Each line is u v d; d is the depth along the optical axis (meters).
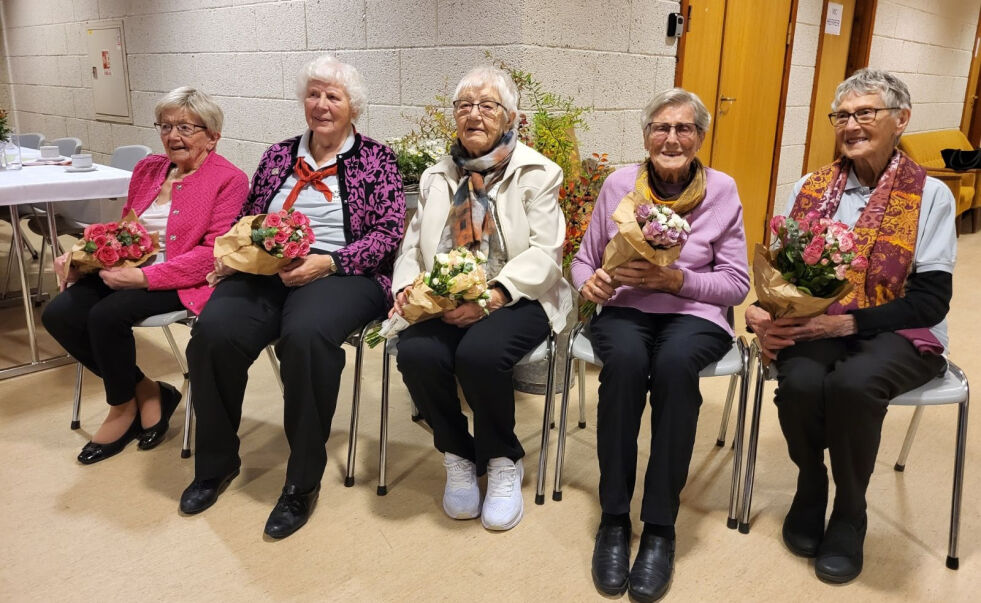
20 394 2.56
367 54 3.43
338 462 2.15
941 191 1.68
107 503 1.92
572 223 2.56
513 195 1.91
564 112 3.01
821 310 1.55
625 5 3.19
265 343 1.92
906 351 1.61
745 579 1.64
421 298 1.73
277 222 1.84
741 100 4.06
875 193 1.71
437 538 1.79
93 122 5.68
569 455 2.21
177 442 2.25
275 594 1.58
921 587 1.62
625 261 1.72
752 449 1.77
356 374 1.95
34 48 6.11
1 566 1.66
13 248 3.66
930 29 5.98
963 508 1.92
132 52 4.98
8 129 3.08
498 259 1.92
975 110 7.51
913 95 6.09
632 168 1.96
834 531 1.68
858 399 1.53
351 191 2.07
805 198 1.82
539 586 1.62
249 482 2.03
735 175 4.21
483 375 1.73
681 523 1.85
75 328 2.07
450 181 1.99
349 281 1.98
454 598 1.58
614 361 1.68
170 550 1.73
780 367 1.69
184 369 2.74
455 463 1.89
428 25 3.13
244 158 4.29
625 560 1.63
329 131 2.04
